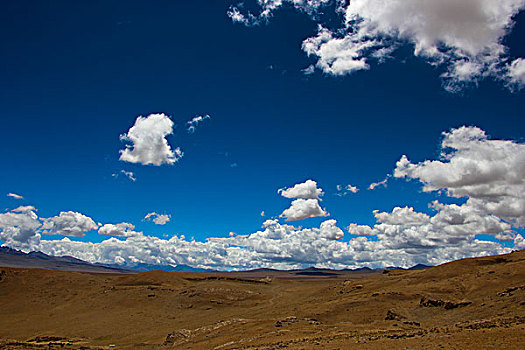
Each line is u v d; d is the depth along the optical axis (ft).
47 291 560.61
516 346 100.94
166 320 406.62
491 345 106.32
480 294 281.95
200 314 428.97
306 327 214.48
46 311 481.87
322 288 540.11
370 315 270.87
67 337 346.54
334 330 191.52
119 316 435.94
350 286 460.14
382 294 318.04
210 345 201.77
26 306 504.84
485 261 414.41
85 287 581.53
